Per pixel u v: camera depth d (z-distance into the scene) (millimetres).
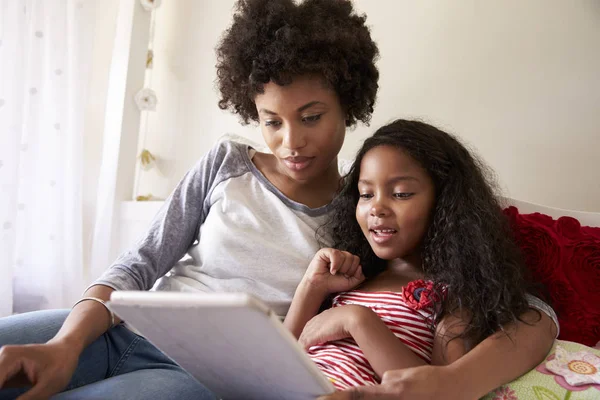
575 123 1401
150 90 1914
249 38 1032
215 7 1938
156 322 599
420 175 948
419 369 739
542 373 830
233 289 1065
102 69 2033
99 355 974
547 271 1021
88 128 2021
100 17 2037
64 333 843
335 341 917
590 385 804
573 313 990
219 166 1170
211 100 1921
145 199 1911
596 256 1043
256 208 1116
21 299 1768
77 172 1829
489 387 776
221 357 635
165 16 2014
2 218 1627
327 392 631
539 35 1446
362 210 967
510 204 1196
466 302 888
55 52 1787
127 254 1078
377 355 823
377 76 1143
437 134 998
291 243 1094
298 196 1129
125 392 816
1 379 698
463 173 975
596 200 1371
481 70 1505
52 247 1772
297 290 1017
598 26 1389
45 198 1773
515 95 1463
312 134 1004
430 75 1565
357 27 1113
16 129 1651
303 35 982
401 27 1610
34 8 1735
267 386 668
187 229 1140
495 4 1497
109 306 596
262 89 1010
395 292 971
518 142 1454
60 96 1792
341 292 1034
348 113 1113
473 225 931
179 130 1965
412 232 937
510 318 854
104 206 1864
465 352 850
